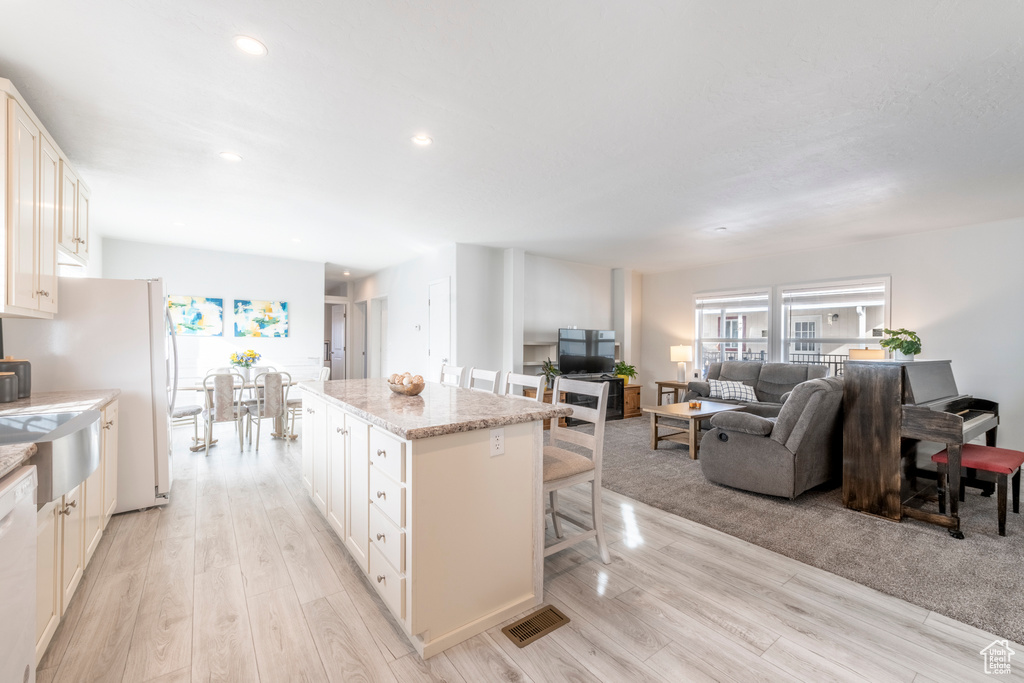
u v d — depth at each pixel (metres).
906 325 4.80
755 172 3.03
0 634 1.00
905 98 2.10
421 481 1.58
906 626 1.78
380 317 8.01
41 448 1.29
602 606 1.91
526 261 6.32
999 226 4.22
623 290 7.25
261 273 6.13
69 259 2.73
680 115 2.27
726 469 3.38
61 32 1.62
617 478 3.67
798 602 1.94
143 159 2.81
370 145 2.62
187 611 1.84
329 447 2.56
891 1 1.48
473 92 2.06
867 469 2.92
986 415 3.18
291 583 2.06
